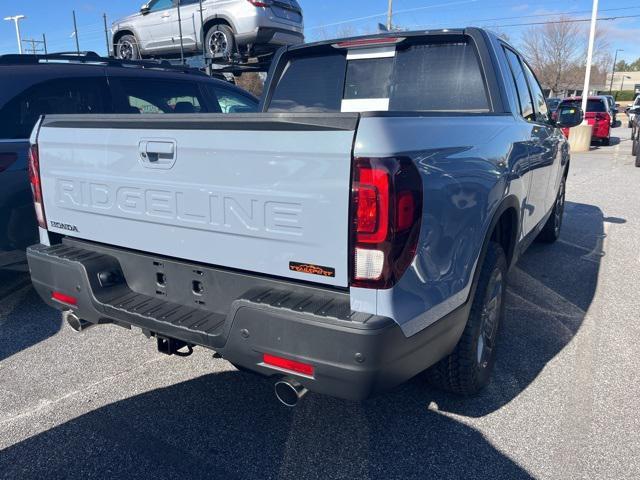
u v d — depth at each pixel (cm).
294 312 215
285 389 230
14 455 266
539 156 405
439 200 229
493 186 283
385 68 373
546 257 585
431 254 228
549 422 285
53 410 304
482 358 301
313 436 278
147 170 262
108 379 337
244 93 638
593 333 392
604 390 315
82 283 284
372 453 264
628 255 592
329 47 389
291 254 225
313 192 213
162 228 264
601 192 1006
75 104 478
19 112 434
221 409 303
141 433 282
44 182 314
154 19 1081
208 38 1013
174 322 252
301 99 408
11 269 424
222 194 238
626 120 4184
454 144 250
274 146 219
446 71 355
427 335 233
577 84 5016
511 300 457
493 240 328
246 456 263
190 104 577
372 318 208
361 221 204
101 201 286
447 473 249
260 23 959
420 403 305
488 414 294
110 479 248
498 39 366
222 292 255
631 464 252
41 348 379
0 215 408
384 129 204
